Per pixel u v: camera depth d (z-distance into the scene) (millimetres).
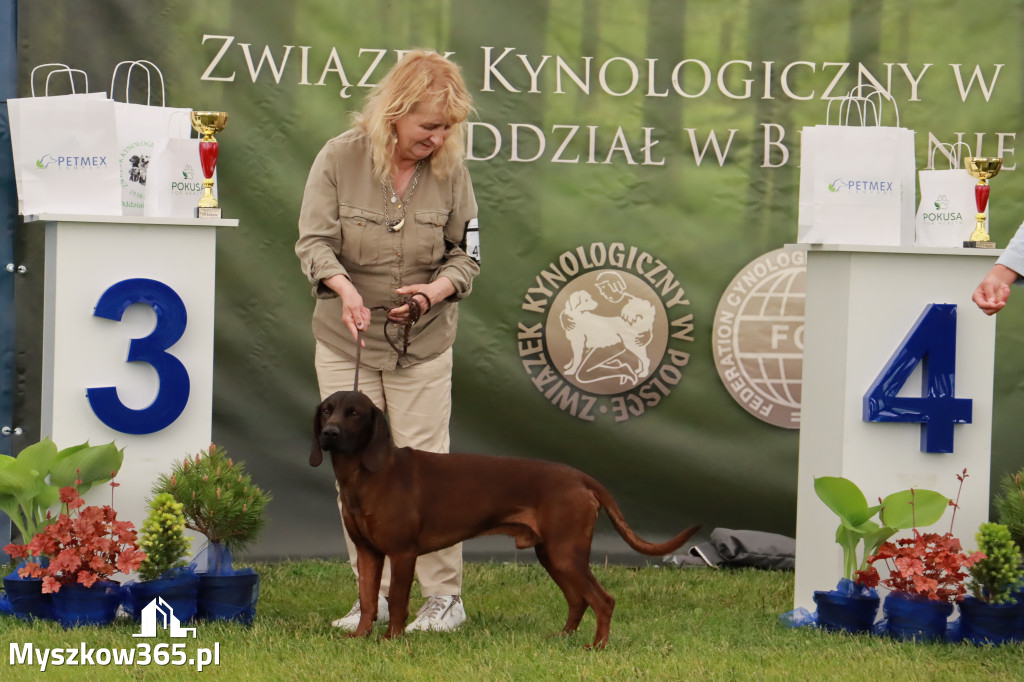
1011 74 8141
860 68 8102
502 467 5434
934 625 5555
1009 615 5527
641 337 8133
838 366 5895
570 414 8133
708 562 7941
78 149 5688
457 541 5422
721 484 8203
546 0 7973
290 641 5238
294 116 7836
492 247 8039
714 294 8156
